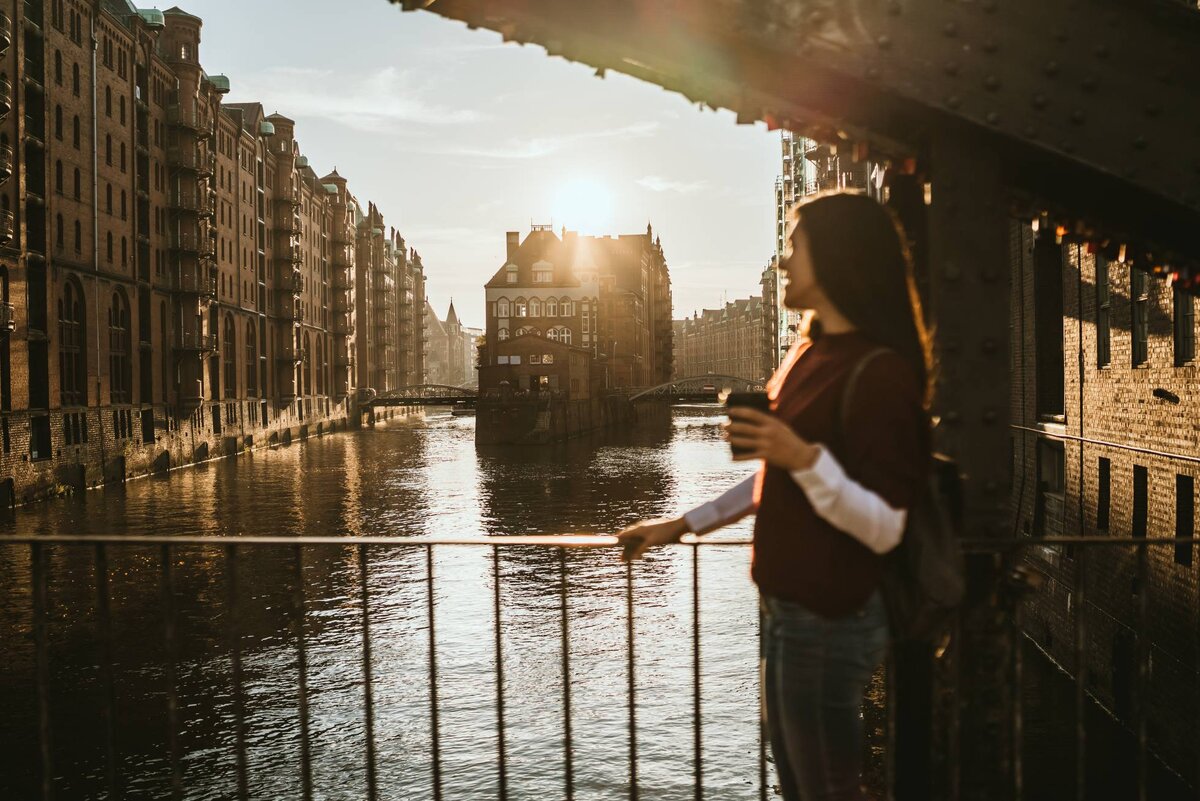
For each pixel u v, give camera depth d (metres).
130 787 14.30
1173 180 2.49
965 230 2.61
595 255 154.38
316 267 109.38
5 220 40.88
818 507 1.89
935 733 2.69
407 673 19.77
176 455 65.25
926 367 2.11
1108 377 14.88
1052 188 2.84
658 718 17.02
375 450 81.94
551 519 41.69
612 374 132.50
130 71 59.47
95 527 38.91
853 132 2.74
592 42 2.62
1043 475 19.09
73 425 50.25
